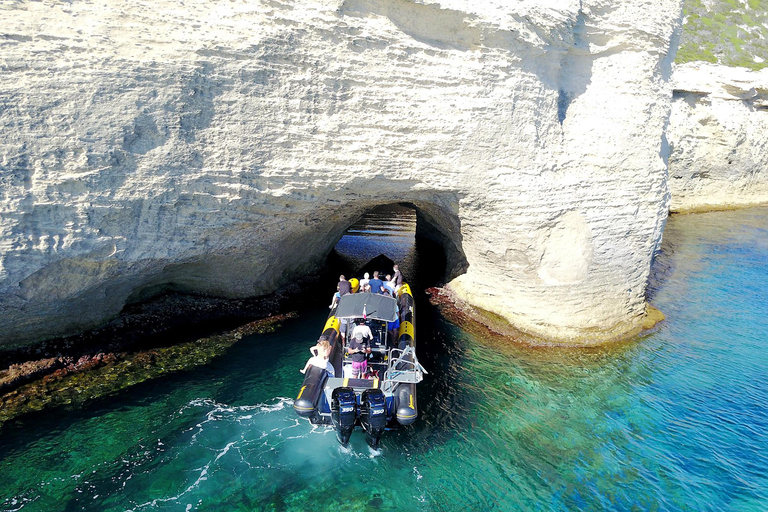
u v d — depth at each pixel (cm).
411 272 1661
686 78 2797
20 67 768
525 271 1220
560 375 1061
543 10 1070
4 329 892
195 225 961
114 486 729
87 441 804
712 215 2730
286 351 1096
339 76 967
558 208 1176
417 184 1102
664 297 1501
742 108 2883
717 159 2830
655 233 1368
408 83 1020
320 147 991
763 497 753
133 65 825
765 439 877
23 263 814
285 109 948
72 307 949
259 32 898
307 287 1449
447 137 1060
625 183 1272
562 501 745
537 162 1148
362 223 2416
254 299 1288
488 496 752
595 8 1195
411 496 749
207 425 863
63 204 817
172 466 773
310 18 923
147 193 878
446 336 1209
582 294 1227
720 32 4581
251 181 966
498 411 939
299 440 847
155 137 862
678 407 965
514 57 1073
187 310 1186
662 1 1287
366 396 779
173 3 871
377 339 939
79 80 796
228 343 1109
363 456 820
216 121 907
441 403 957
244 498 727
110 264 902
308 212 1089
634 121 1277
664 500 747
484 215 1188
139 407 890
